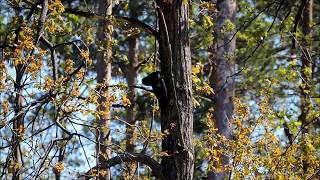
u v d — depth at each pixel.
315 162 14.27
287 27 19.16
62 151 11.08
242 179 13.68
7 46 11.72
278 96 22.20
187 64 12.85
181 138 12.63
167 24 12.85
